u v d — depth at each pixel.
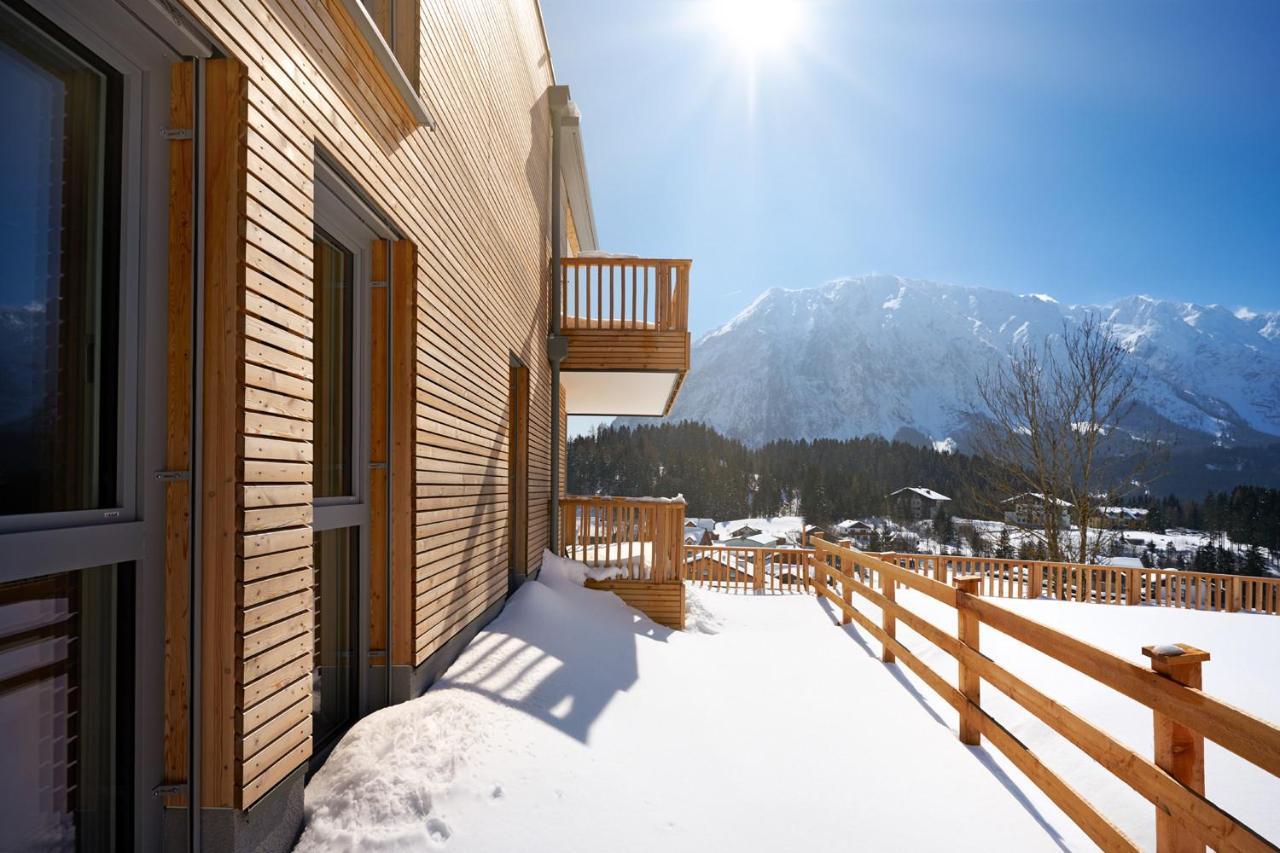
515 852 2.03
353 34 2.48
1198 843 1.73
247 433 1.72
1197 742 1.79
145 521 1.62
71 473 1.47
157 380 1.66
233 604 1.69
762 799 2.63
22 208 1.39
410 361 3.08
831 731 3.50
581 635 4.84
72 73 1.50
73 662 1.47
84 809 1.49
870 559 5.60
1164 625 6.71
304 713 2.03
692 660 5.07
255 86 1.80
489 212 4.75
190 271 1.70
